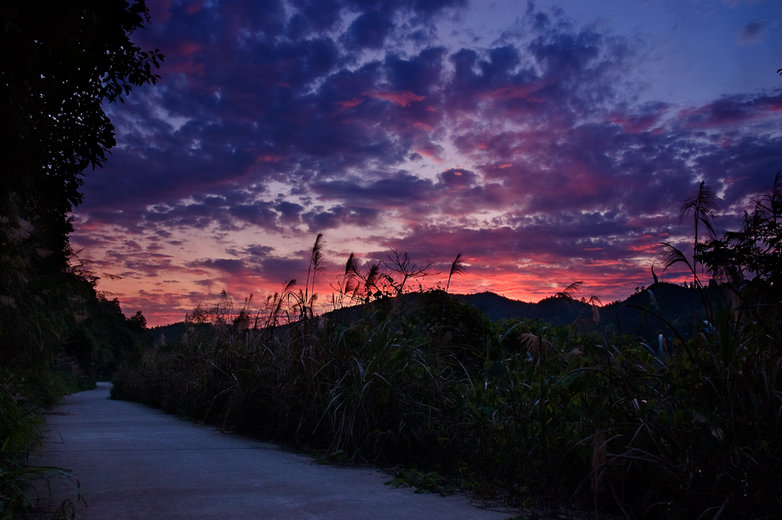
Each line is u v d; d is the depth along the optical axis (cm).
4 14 317
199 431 856
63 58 386
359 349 671
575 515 357
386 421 581
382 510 361
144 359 2338
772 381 321
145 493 402
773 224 411
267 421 784
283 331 867
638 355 448
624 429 369
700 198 399
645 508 346
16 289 819
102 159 612
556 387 439
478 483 438
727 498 306
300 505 371
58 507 352
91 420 1121
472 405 530
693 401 350
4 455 396
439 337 711
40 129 474
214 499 385
